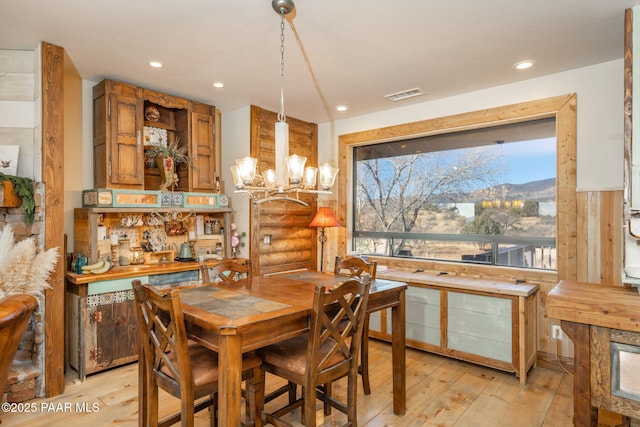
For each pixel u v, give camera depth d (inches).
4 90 109.2
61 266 108.7
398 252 176.2
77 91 135.6
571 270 124.6
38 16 91.6
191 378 68.9
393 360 101.0
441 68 124.1
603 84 119.7
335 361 80.0
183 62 120.2
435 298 138.8
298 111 175.8
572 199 124.6
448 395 109.7
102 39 104.2
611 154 118.3
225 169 181.0
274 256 175.6
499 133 147.6
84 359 117.0
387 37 102.6
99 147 135.9
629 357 76.7
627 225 88.0
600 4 86.2
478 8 88.0
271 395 94.2
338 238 191.0
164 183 148.6
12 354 55.4
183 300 83.9
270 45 108.0
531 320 125.6
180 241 160.2
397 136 169.6
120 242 142.0
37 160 108.4
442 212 163.0
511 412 100.0
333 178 97.3
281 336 73.5
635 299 81.0
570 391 112.2
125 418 95.9
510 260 143.9
